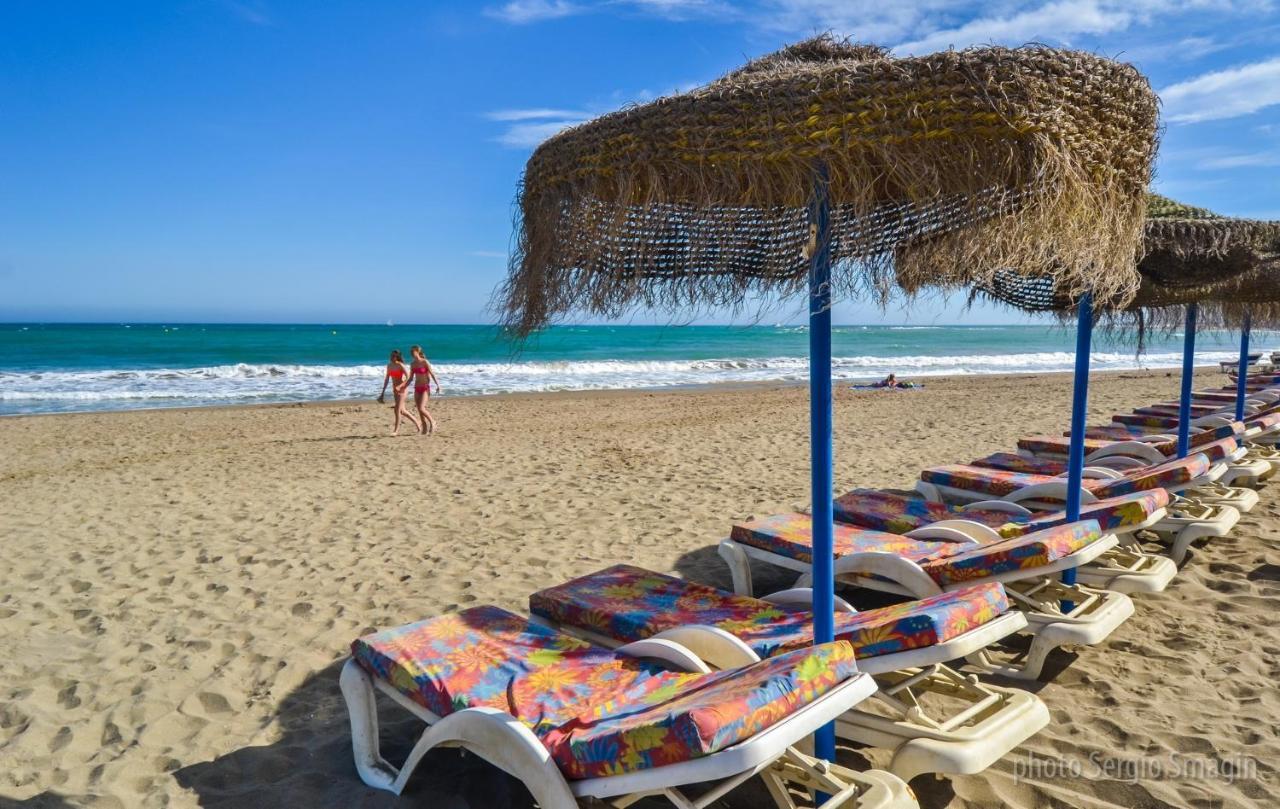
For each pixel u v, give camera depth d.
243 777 3.09
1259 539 5.55
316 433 13.22
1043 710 2.78
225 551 6.06
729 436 12.18
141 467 9.92
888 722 2.72
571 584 3.78
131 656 4.18
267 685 3.86
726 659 2.82
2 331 71.50
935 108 1.82
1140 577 4.05
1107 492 4.85
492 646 3.04
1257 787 2.83
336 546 6.18
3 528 6.82
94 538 6.46
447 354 41.38
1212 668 3.74
